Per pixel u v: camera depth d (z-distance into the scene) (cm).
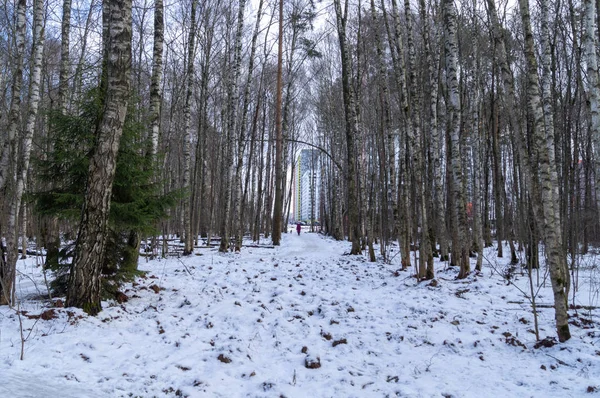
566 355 492
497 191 1595
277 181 2328
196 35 1719
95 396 362
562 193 980
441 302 768
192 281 965
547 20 866
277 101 2242
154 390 403
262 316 672
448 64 1022
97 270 610
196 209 2244
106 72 671
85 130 667
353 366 494
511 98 593
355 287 952
